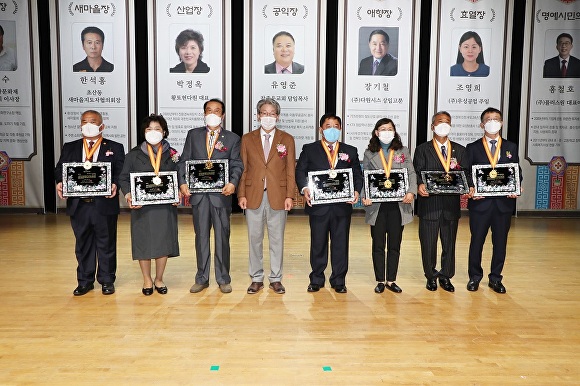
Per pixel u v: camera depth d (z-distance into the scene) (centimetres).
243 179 427
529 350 323
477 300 418
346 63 776
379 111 784
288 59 773
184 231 689
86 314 379
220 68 772
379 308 397
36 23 760
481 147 432
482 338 341
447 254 441
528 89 786
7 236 643
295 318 374
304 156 431
